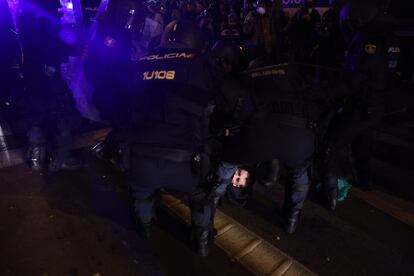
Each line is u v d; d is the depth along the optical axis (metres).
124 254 2.71
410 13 8.41
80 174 3.89
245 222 3.19
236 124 2.54
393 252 2.85
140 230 2.70
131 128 2.23
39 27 3.40
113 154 2.45
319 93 2.56
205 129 2.32
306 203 3.53
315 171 3.49
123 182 3.77
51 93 3.67
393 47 2.95
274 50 7.89
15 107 5.58
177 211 3.29
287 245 2.89
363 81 2.91
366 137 3.54
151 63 2.32
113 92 2.85
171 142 2.13
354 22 2.96
